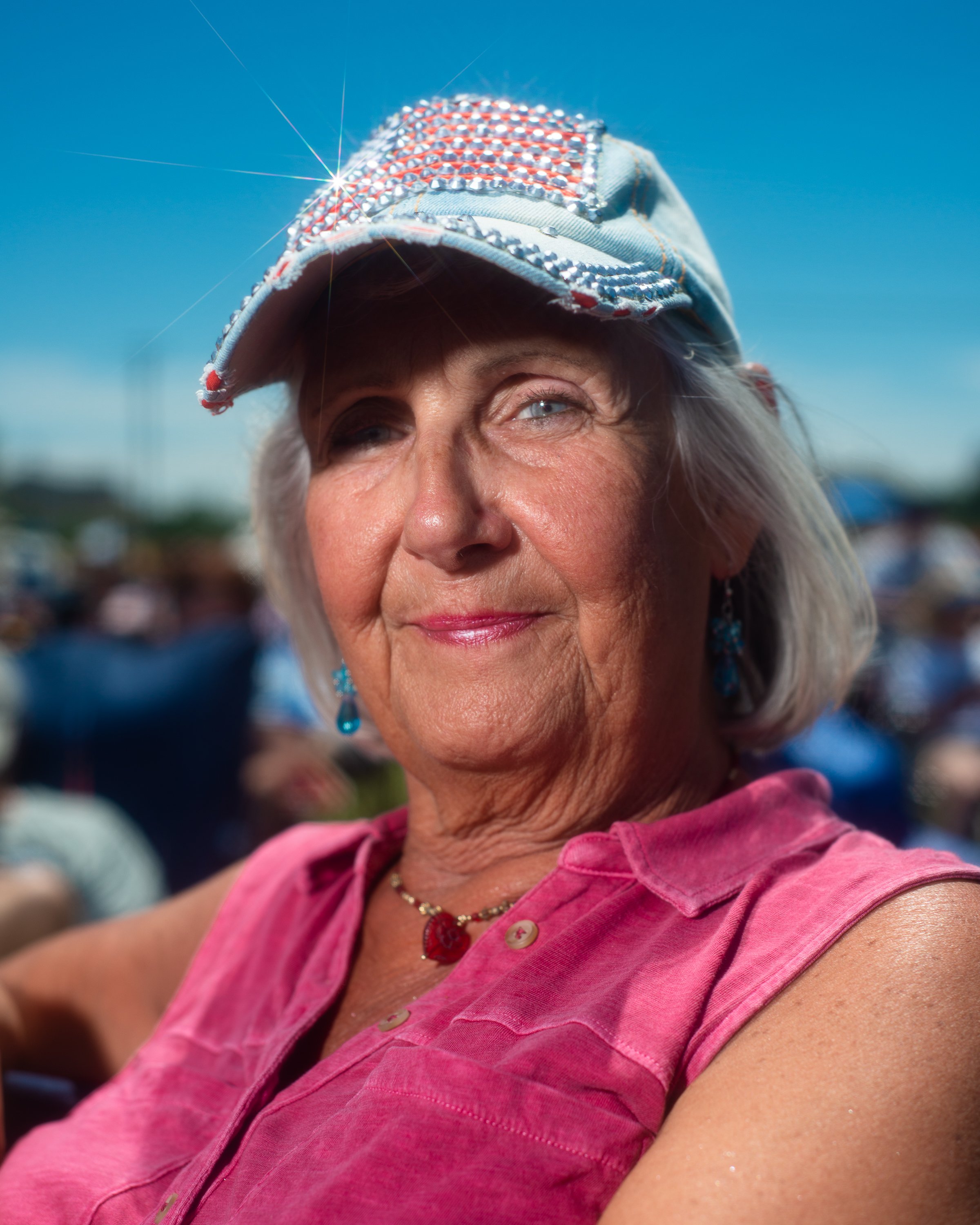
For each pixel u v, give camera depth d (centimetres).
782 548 139
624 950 111
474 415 118
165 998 166
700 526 129
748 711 145
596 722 121
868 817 294
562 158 115
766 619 144
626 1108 99
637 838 117
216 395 132
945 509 1852
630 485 117
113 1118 132
